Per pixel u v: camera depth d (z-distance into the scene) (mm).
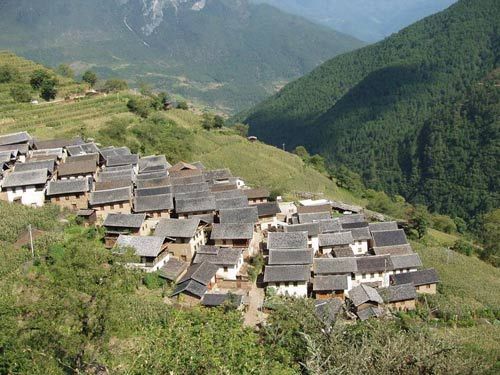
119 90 154625
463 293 72125
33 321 28969
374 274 69750
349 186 142250
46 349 28438
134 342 30312
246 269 65625
